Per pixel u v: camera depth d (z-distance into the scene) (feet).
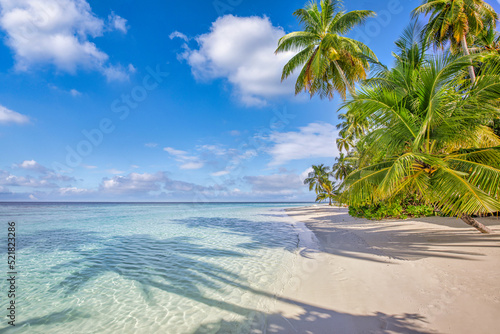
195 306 14.08
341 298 13.64
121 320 12.64
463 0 42.63
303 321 11.56
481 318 10.01
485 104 20.94
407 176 22.39
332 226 49.08
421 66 26.22
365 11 44.45
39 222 66.13
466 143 22.84
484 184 17.63
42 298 15.62
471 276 14.47
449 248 21.45
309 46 50.98
